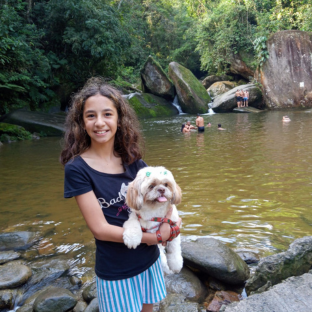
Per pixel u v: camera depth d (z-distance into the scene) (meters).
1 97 17.78
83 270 3.53
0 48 15.59
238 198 5.31
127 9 30.92
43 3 20.75
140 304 1.84
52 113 19.92
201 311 2.81
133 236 1.73
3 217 5.14
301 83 24.12
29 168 8.71
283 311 2.22
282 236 3.95
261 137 11.39
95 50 19.00
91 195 1.80
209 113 23.80
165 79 25.00
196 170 7.28
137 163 2.12
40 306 2.86
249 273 3.26
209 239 3.61
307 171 6.63
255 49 25.77
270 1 28.83
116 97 1.98
